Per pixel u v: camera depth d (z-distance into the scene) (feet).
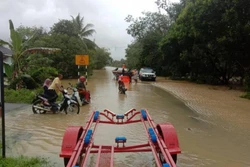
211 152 22.95
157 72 149.69
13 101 47.55
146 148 19.07
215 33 79.66
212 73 101.24
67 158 16.92
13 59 62.23
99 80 110.83
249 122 35.17
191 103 50.96
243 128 31.81
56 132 28.53
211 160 21.02
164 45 116.06
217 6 73.10
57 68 105.60
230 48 80.02
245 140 26.84
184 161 20.68
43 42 102.01
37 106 38.55
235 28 71.20
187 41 101.19
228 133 29.45
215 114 40.40
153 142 17.42
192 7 87.97
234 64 91.86
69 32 165.27
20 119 34.94
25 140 25.34
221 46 80.64
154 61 146.20
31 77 61.57
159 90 75.00
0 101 19.36
